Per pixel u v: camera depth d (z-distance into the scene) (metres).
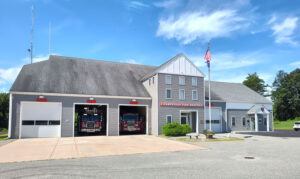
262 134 26.28
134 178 7.38
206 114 28.66
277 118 67.56
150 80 26.77
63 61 27.86
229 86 37.16
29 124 20.55
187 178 7.38
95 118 24.05
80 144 16.36
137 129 25.67
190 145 16.17
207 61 24.09
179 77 26.69
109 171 8.36
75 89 22.77
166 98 25.41
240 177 7.53
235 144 16.92
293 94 64.44
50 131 21.11
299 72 66.25
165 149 14.23
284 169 8.73
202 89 27.97
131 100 24.88
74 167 9.03
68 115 21.75
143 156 11.76
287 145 16.45
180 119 25.92
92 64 29.45
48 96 21.17
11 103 20.02
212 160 10.65
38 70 24.25
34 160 10.46
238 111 31.81
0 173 8.03
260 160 10.66
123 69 30.88
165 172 8.21
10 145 15.70
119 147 14.99
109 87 25.08
